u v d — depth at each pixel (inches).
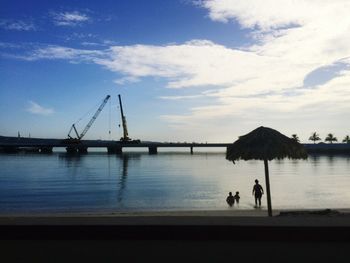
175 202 1769.2
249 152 650.8
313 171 4387.3
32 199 1925.4
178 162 6904.5
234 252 193.8
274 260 184.5
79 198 1964.8
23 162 6358.3
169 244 205.0
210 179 3282.5
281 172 4254.4
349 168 4955.7
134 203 1749.5
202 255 190.9
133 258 188.1
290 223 212.2
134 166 5506.9
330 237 203.9
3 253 195.5
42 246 203.8
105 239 211.9
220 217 235.3
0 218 235.9
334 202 1766.7
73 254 193.6
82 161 6894.7
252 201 1742.1
